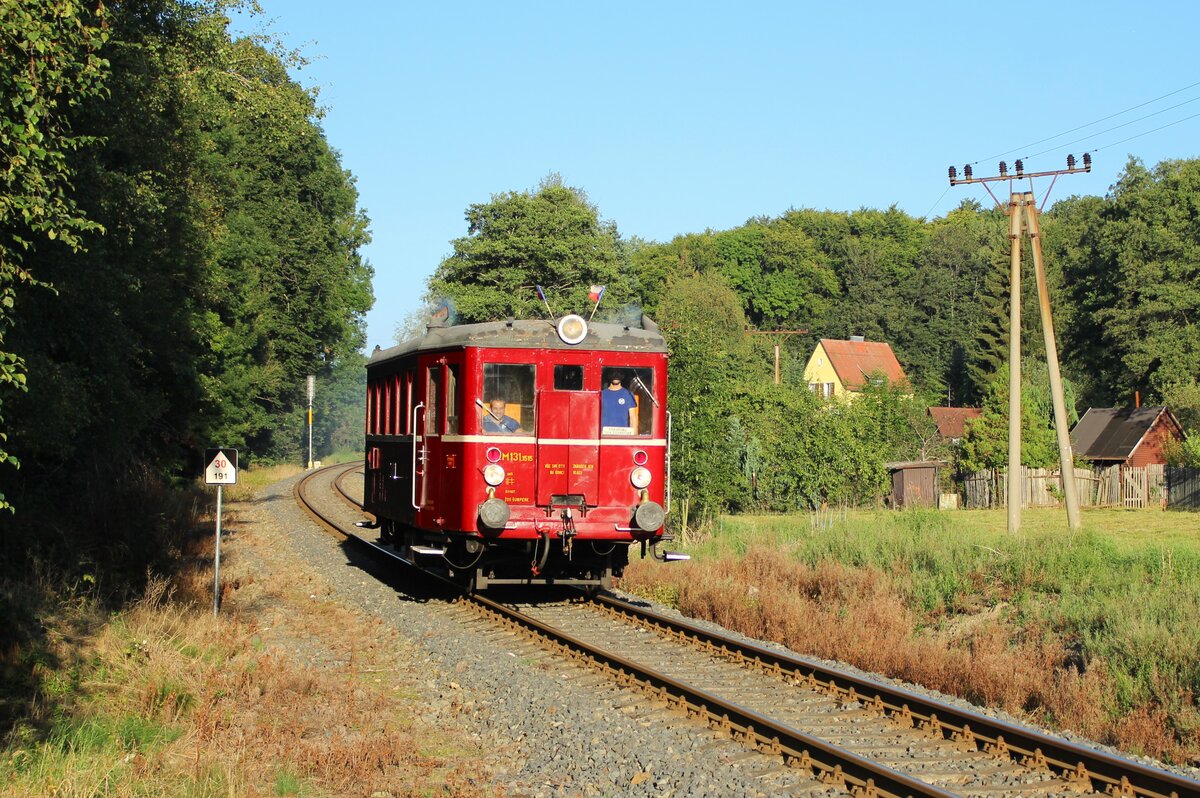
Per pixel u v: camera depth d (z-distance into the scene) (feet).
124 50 45.19
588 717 29.43
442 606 48.37
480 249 171.94
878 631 42.55
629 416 45.29
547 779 25.02
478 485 43.83
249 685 32.42
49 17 28.43
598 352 44.98
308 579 56.39
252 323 135.33
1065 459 87.86
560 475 44.37
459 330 45.42
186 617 41.60
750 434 118.11
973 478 138.21
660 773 24.79
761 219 349.61
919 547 63.36
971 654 39.91
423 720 30.81
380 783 25.11
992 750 26.48
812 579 56.18
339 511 91.40
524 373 44.55
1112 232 191.93
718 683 33.32
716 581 52.65
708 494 80.33
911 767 25.26
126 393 53.88
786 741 26.12
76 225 28.99
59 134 30.35
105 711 29.71
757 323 303.48
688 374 80.59
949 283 283.18
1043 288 89.25
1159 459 159.84
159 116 57.72
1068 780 24.40
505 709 31.01
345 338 185.57
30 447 39.75
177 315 70.03
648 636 41.01
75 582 41.24
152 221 53.36
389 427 54.65
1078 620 44.98
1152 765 27.89
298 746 27.27
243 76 85.97
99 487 56.80
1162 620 41.06
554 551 46.80
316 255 167.63
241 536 73.26
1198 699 33.86
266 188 161.68
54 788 22.85
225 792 23.50
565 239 174.29
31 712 28.45
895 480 136.77
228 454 44.68
